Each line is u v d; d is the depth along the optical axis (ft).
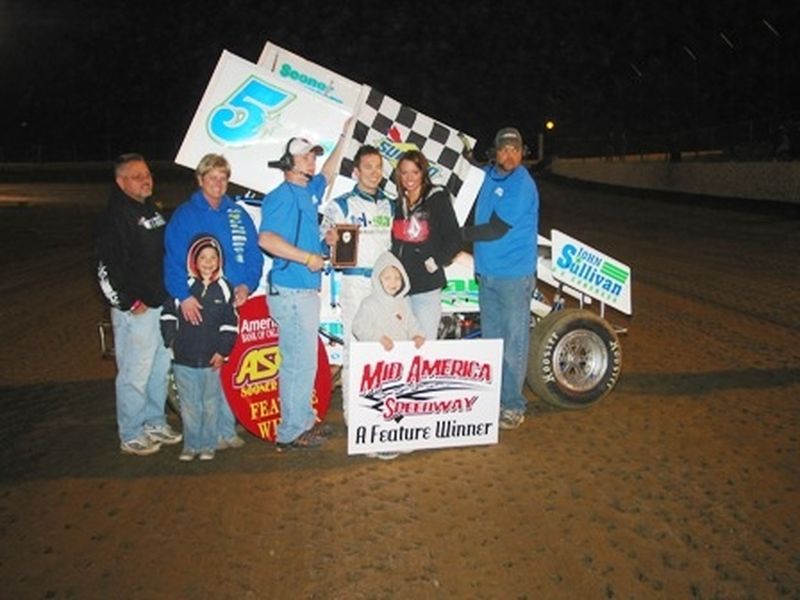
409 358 17.03
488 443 17.87
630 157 150.20
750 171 84.02
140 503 14.99
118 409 17.30
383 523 14.11
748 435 18.30
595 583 12.23
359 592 11.96
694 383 22.27
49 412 20.34
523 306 18.39
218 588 12.09
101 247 15.96
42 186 147.23
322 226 17.24
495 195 18.08
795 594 11.96
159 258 16.34
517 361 18.56
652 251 51.19
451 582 12.23
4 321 31.42
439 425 17.47
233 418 17.90
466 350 17.40
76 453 17.54
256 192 19.65
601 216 80.28
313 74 20.16
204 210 16.22
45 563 12.86
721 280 39.34
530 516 14.35
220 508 14.74
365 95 18.94
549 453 17.35
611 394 21.39
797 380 22.43
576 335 19.63
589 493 15.31
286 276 16.49
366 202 17.03
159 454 17.47
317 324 16.98
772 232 59.77
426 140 19.22
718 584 12.22
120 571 12.60
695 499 15.05
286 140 18.79
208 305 16.12
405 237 17.04
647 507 14.73
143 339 16.87
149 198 16.63
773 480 15.88
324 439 17.70
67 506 14.89
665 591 12.03
